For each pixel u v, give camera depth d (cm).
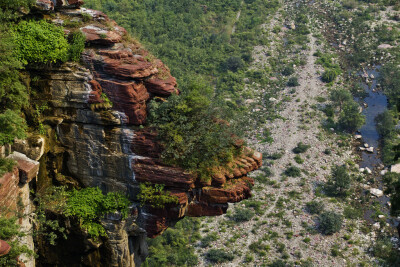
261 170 6019
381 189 5734
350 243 4944
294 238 5022
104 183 2200
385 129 6600
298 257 4797
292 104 7138
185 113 2078
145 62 2103
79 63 2088
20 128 1989
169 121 2086
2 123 1912
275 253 4866
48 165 2184
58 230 2217
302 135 6550
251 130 6650
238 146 2186
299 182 5794
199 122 2084
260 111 7012
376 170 6059
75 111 2111
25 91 2088
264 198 5588
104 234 2239
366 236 5053
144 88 2092
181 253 5022
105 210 2184
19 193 2008
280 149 6325
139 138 2075
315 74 7800
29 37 2030
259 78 7712
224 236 5166
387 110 6994
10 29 2031
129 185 2156
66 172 2223
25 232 2066
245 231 5194
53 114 2134
